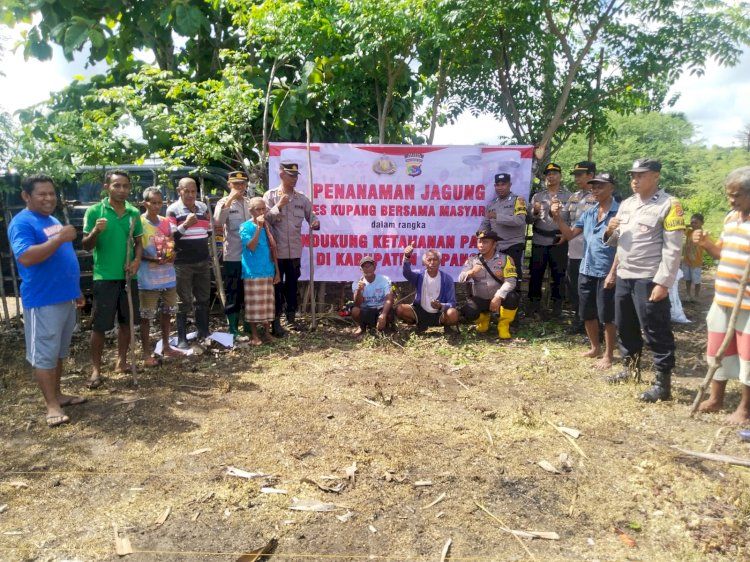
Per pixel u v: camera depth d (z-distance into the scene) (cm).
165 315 559
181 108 771
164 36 948
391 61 764
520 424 408
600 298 527
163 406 443
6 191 655
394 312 665
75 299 438
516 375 520
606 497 314
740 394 464
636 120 2723
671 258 419
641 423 410
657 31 805
